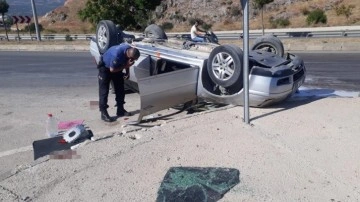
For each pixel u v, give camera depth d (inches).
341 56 591.8
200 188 169.9
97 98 376.8
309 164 188.7
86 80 470.3
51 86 442.6
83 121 301.0
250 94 273.0
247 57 237.6
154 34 389.7
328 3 1668.3
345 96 327.3
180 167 189.9
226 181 174.9
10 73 547.2
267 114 266.8
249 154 201.5
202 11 1893.5
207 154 203.5
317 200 158.6
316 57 596.4
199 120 255.9
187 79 284.7
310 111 271.4
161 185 174.7
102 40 366.6
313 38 857.5
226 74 273.6
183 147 213.8
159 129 242.8
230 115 264.4
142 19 1095.0
